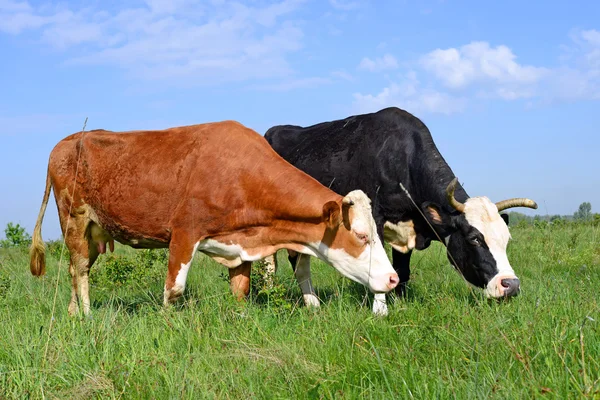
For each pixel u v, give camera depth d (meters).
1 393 3.85
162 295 7.32
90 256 7.30
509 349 4.00
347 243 6.08
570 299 5.56
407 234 7.45
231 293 6.46
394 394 3.59
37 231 7.28
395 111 7.53
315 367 4.11
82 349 4.48
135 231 6.74
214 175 6.37
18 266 10.18
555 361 3.72
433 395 3.37
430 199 6.95
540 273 7.76
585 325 4.36
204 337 4.94
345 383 3.77
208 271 9.14
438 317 5.14
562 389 3.30
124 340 4.82
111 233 7.01
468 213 6.50
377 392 3.58
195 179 6.38
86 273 7.19
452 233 6.71
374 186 7.35
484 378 3.51
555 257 9.33
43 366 4.18
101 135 6.97
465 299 5.91
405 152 7.21
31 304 6.66
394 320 5.31
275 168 6.37
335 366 4.11
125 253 12.33
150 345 4.75
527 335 4.25
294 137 8.80
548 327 4.37
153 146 6.67
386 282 5.98
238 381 3.90
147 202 6.52
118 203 6.68
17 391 3.89
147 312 6.00
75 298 6.91
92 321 5.14
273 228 6.41
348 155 7.61
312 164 7.94
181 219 6.38
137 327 5.26
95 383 3.88
